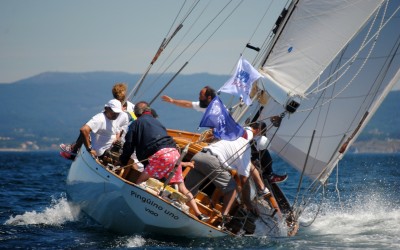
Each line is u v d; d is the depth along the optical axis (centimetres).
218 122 2848
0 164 12788
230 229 2978
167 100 3394
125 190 2738
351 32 3142
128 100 3544
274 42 3192
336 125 3581
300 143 3672
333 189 5878
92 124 2994
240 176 2961
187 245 2723
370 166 12238
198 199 3023
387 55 3531
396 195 5234
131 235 2858
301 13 3152
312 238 3077
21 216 3441
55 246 2672
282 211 3394
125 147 2856
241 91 2883
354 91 3569
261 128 3164
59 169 9812
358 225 3594
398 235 3167
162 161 2800
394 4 3559
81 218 3194
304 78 3148
